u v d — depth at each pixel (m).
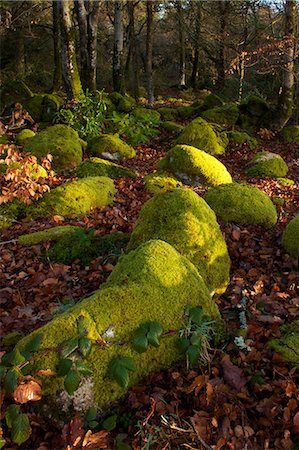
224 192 5.17
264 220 4.98
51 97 11.35
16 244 4.77
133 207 5.82
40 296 3.87
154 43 26.56
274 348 2.85
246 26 16.78
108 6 21.72
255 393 2.55
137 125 10.42
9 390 2.24
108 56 23.58
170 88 23.12
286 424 2.32
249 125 11.18
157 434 2.29
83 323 2.45
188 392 2.47
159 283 2.77
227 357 2.73
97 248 4.42
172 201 3.64
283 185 7.26
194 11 19.23
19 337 3.09
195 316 2.73
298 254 4.17
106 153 8.47
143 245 3.07
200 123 9.49
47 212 5.46
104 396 2.39
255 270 4.02
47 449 2.23
